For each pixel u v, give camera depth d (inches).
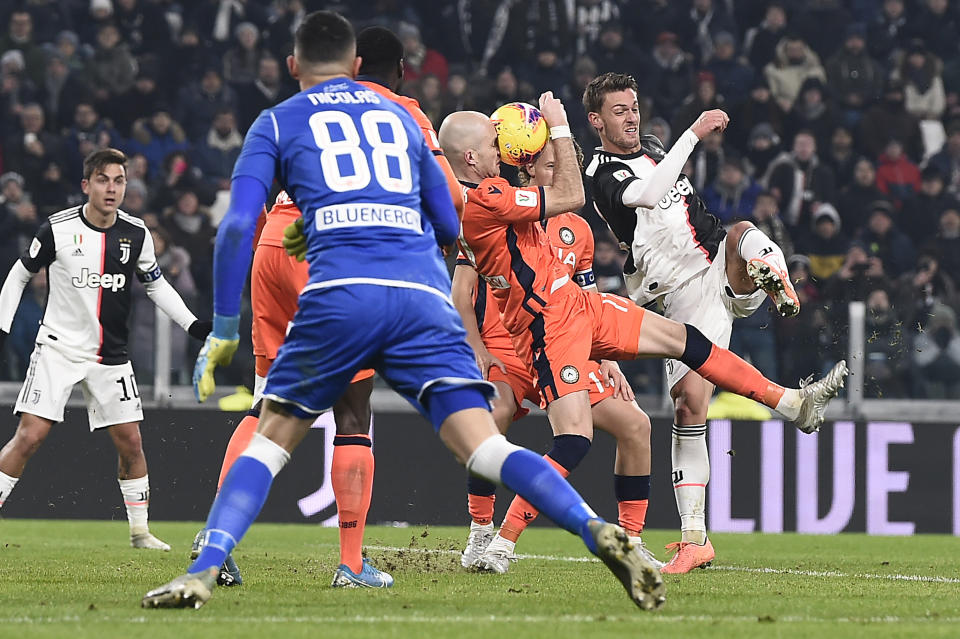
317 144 498.9
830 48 2027.6
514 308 709.9
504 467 471.2
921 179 1904.5
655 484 1357.0
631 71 1947.6
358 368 484.4
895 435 1371.8
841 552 1045.8
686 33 2017.7
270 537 1140.5
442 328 485.7
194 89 1905.8
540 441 1344.7
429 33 2021.4
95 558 849.5
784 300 772.0
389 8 2022.6
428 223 518.6
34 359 970.1
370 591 597.6
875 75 1989.4
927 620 508.7
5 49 1886.1
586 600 562.9
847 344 1381.6
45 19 1916.8
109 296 976.9
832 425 1368.1
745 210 1790.1
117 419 983.6
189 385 1354.6
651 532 1318.9
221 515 483.2
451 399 480.7
